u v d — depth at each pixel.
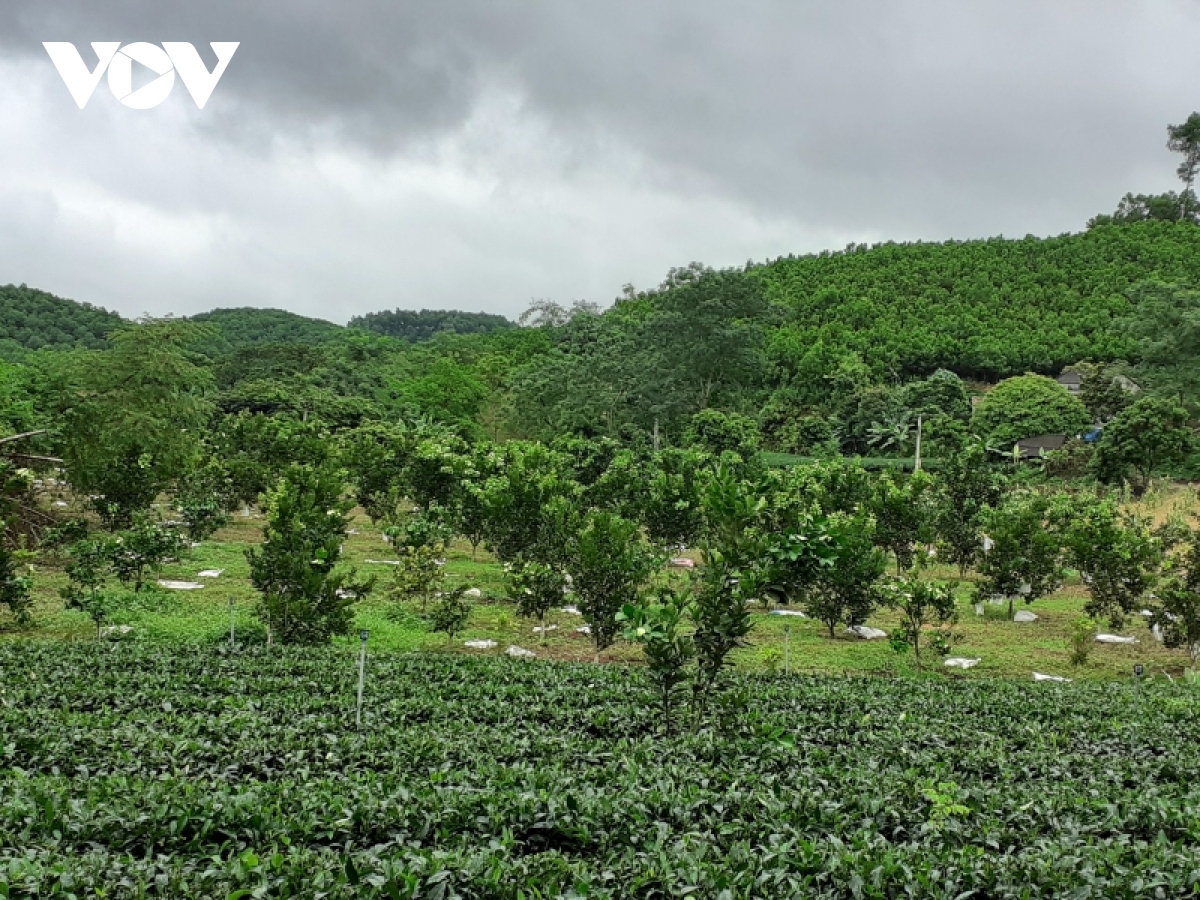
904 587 19.98
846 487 30.86
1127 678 19.70
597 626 19.33
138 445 30.58
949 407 75.12
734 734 11.09
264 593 18.86
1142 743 12.88
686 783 9.03
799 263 126.69
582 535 20.16
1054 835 8.22
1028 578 24.77
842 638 22.72
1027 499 35.75
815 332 94.06
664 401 67.44
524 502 25.39
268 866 6.53
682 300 72.56
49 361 47.94
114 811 7.49
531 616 23.33
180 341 36.47
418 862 6.44
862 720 13.01
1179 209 136.25
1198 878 6.71
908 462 62.91
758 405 83.56
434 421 68.50
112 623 19.67
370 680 14.91
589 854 7.70
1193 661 20.33
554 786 8.75
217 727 11.19
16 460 30.19
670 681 11.71
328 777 9.36
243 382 70.44
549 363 71.38
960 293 107.12
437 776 9.13
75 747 10.12
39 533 27.72
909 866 6.86
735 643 11.48
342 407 65.06
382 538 35.38
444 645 20.11
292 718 12.31
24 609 19.62
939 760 11.12
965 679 18.44
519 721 12.83
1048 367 91.88
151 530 22.86
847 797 8.60
